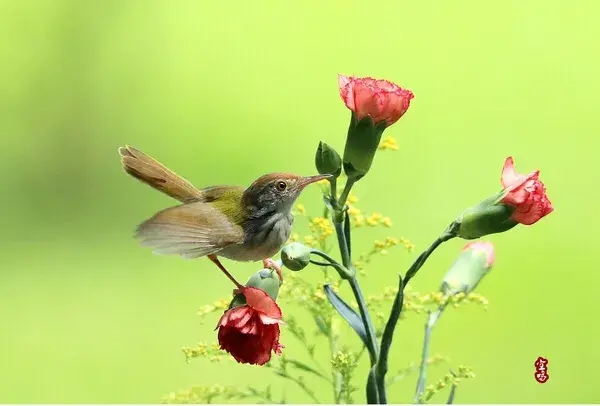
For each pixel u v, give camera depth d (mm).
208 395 4121
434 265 5789
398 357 4758
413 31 8555
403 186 6734
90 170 8211
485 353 5180
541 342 5555
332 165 4059
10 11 8992
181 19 8938
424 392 4086
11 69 8750
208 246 4105
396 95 4059
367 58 8453
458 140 7355
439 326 5109
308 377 4605
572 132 7422
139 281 6258
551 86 7852
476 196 6703
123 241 7387
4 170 8102
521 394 5113
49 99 8594
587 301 5879
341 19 8711
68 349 5828
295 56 8555
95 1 9055
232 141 7992
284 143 7836
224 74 8531
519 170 7012
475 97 7820
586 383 5301
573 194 6758
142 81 8664
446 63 8258
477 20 8477
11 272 6957
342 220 4059
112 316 6012
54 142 8375
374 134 4062
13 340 5832
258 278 4066
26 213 7855
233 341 4031
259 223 4148
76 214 7766
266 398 4125
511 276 6031
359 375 4484
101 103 8594
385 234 5949
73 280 6688
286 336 4613
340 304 4066
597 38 8141
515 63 8148
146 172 4176
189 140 8117
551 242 6250
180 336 5723
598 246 6219
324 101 8141
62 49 8867
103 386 5457
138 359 5633
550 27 8305
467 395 4988
